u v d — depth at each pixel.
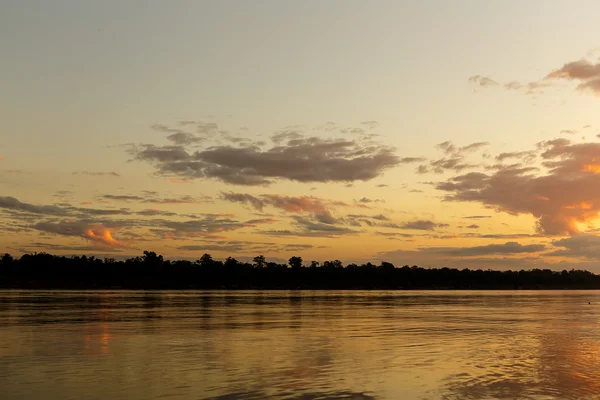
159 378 28.84
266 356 36.38
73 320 63.91
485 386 27.41
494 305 116.50
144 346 41.19
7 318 66.56
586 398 25.22
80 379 28.58
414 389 26.62
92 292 199.75
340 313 82.62
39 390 26.17
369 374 30.14
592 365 33.69
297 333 51.03
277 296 174.00
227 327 56.66
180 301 122.38
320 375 29.78
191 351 38.62
